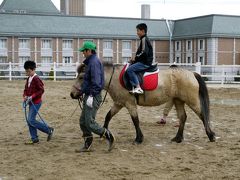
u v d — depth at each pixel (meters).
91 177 6.56
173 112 14.41
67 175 6.67
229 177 6.61
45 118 12.96
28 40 70.25
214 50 70.75
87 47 7.95
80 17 75.56
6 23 69.88
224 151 8.46
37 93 8.83
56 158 7.79
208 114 9.19
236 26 72.56
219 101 18.81
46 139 9.66
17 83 28.91
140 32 8.80
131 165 7.31
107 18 77.06
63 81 32.50
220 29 71.06
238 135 10.31
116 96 8.84
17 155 8.03
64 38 71.94
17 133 10.46
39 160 7.64
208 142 9.36
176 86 9.04
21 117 13.09
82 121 8.20
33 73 8.86
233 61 72.25
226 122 12.40
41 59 70.94
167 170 6.99
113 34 74.62
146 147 8.82
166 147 8.84
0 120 12.48
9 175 6.68
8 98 18.56
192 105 9.11
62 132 10.61
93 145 8.98
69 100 18.11
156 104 9.05
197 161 7.63
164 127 11.40
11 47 69.12
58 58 71.81
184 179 6.48
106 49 74.50
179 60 78.62
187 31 76.69
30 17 72.25
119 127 11.34
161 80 8.91
